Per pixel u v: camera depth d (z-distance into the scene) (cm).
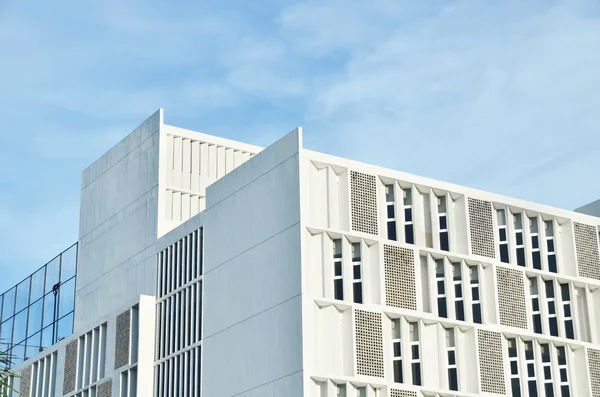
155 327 6438
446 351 5778
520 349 6019
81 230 7769
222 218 6097
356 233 5647
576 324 6256
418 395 5528
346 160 5778
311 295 5356
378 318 5553
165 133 7069
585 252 6519
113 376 6456
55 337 7662
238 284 5806
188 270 6300
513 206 6325
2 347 8206
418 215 5962
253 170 5928
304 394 5144
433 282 5859
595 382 6184
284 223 5569
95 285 7344
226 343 5775
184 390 6016
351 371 5359
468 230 6069
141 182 7125
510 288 6106
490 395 5769
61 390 7038
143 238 6912
